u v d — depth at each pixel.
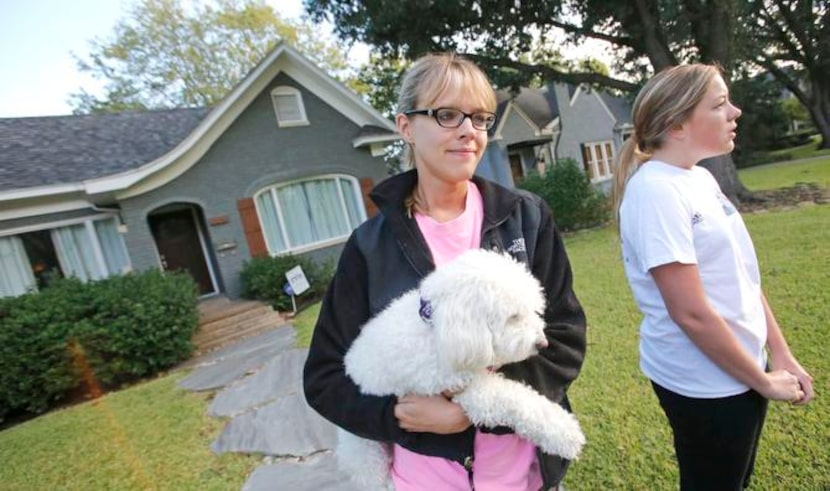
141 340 6.99
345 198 12.05
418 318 1.28
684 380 1.50
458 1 10.47
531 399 1.25
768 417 2.61
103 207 9.65
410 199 1.49
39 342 6.40
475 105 1.33
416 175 1.50
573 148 21.67
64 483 3.71
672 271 1.38
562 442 1.24
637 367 3.60
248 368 6.02
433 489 1.29
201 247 11.44
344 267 1.49
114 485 3.52
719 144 1.54
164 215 11.02
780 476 2.19
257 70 10.41
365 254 1.44
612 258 7.75
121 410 5.29
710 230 1.41
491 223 1.41
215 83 25.78
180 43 24.48
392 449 1.47
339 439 1.61
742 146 25.12
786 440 2.40
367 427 1.29
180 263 11.19
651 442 2.64
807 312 3.86
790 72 22.92
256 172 10.67
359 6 11.41
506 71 13.12
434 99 1.31
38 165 9.39
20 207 8.77
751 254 1.56
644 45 11.98
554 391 1.36
